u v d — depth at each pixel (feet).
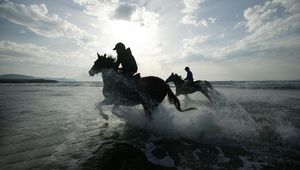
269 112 25.89
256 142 14.80
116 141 15.10
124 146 14.07
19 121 20.97
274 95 53.98
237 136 16.14
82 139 15.46
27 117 23.27
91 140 15.25
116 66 19.27
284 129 17.61
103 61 19.80
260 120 20.97
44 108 31.07
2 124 19.42
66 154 12.48
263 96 50.75
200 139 15.58
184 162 11.57
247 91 77.00
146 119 18.81
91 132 17.40
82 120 22.39
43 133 16.75
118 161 11.62
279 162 11.51
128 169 10.66
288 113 25.17
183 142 14.94
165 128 17.99
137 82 18.17
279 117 22.52
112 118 23.72
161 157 12.28
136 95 18.02
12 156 11.88
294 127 18.22
